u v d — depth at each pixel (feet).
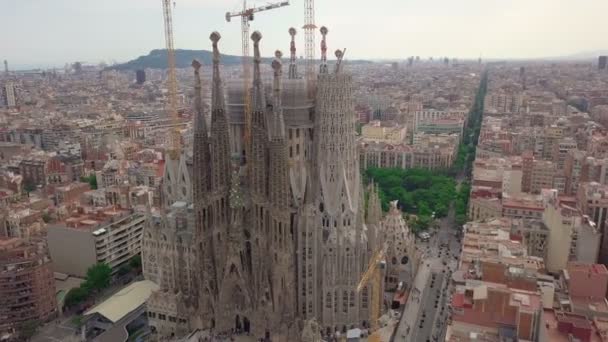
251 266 650.84
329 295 628.28
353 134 632.38
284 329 610.24
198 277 650.43
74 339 648.79
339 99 614.34
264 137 611.06
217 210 642.63
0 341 644.27
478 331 477.77
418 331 627.46
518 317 466.29
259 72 609.83
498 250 626.23
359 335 610.24
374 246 647.56
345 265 617.21
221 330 642.22
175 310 646.33
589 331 440.45
